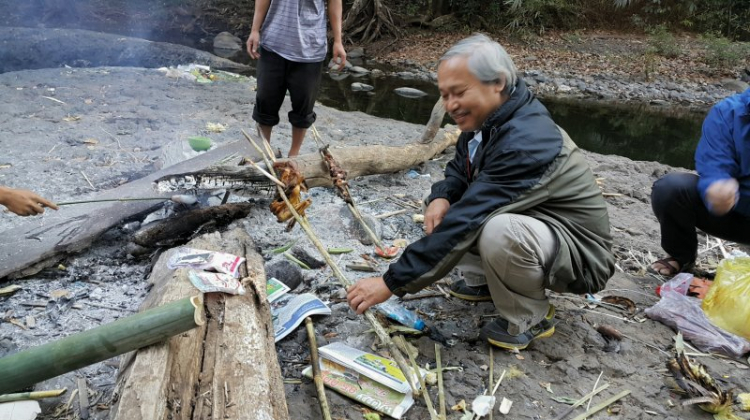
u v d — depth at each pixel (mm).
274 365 2311
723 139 3027
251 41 4508
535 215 2668
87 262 3350
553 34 16766
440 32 16453
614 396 2580
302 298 2994
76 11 15148
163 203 3770
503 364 2742
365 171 4621
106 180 4285
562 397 2555
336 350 2648
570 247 2639
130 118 5867
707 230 3453
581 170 2701
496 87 2594
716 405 2479
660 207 3465
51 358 2045
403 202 4469
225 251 3025
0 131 5125
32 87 6758
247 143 4609
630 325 3127
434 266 2506
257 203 4043
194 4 16406
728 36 17406
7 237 3283
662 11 16859
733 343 2934
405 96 10586
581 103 11680
